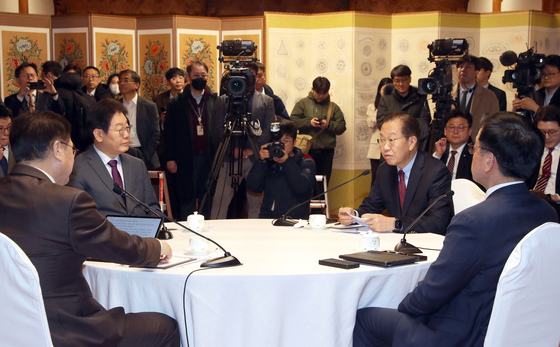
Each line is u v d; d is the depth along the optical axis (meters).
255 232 2.99
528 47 6.56
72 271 1.92
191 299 2.07
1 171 3.81
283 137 3.83
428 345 1.99
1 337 1.79
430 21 6.62
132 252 2.05
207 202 5.38
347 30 6.66
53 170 2.02
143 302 2.17
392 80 6.38
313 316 2.10
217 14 9.95
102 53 6.92
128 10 9.59
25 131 1.98
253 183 3.94
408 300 2.10
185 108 5.50
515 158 1.96
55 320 1.85
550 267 1.84
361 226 3.17
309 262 2.29
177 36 6.84
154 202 3.46
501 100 6.07
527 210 1.96
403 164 3.27
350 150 6.77
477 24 6.74
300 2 9.96
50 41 7.05
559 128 4.05
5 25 6.79
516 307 1.81
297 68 6.85
